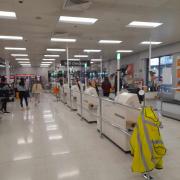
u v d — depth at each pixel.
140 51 14.43
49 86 23.11
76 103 8.84
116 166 3.45
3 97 8.58
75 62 14.03
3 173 3.25
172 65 11.52
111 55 16.16
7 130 5.75
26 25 6.99
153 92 8.15
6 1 4.82
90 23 6.79
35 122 6.74
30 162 3.64
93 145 4.46
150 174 3.15
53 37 8.98
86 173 3.21
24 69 28.48
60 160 3.71
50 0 4.78
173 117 7.02
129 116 3.85
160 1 4.91
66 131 5.61
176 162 3.59
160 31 8.13
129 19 6.40
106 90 9.02
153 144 2.82
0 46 11.24
